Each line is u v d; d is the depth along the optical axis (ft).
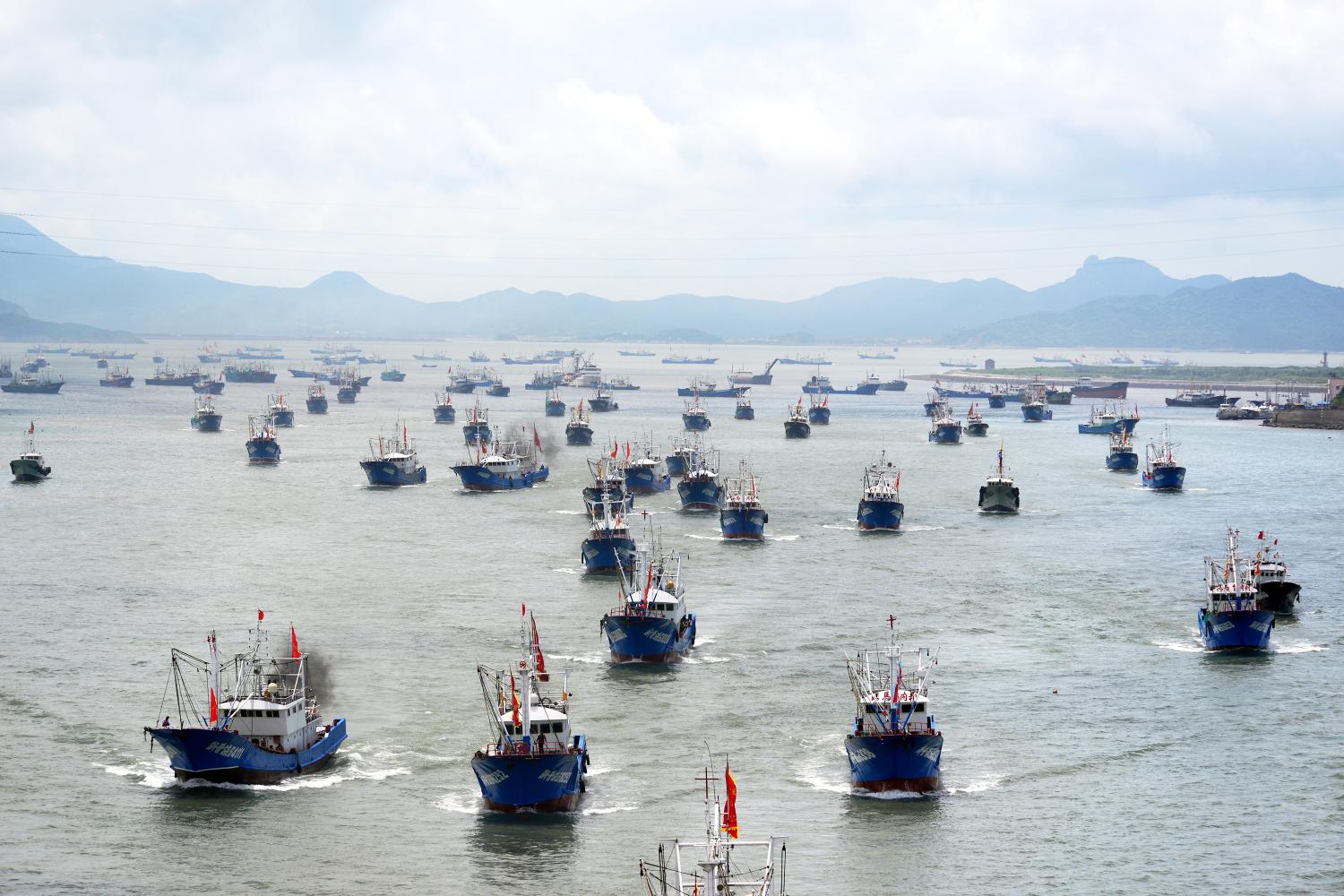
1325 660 498.69
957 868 320.91
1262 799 363.35
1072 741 408.05
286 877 317.01
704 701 443.32
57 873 319.27
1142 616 572.10
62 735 412.36
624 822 346.13
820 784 371.35
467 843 334.44
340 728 401.90
